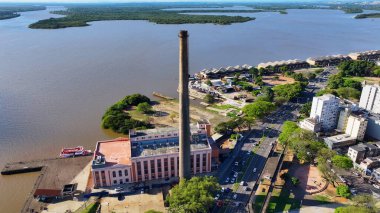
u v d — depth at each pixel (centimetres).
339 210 19200
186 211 18425
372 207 19612
